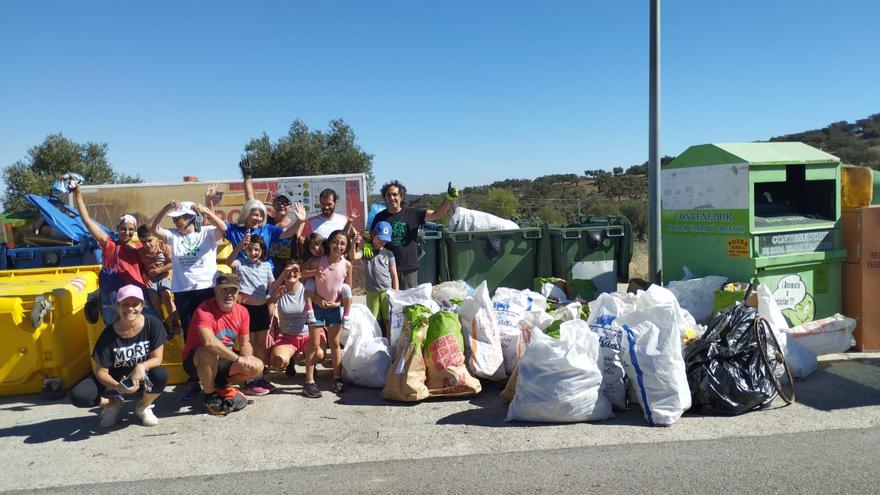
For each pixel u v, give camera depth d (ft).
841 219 22.13
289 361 19.24
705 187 22.90
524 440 14.17
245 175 22.09
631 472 12.30
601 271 26.71
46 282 19.84
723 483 11.74
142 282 18.39
